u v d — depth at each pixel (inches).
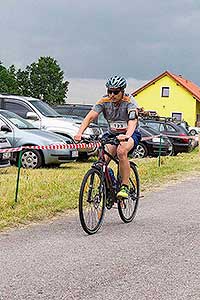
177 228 337.1
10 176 533.3
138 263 259.0
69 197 417.7
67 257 266.7
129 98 332.2
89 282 229.9
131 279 234.8
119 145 329.7
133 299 211.5
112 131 338.0
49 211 373.1
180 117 2851.9
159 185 537.3
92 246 288.8
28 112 758.5
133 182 357.1
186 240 305.9
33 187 454.0
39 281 230.1
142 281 232.5
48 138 649.0
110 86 325.7
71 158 653.3
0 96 770.8
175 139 1010.7
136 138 341.7
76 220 355.3
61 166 685.3
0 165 565.9
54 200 400.5
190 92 2822.3
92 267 251.0
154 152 892.0
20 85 4055.1
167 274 242.7
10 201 386.0
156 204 422.9
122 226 340.5
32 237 305.9
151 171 616.4
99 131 782.5
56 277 235.6
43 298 210.7
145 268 251.0
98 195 321.1
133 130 324.8
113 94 327.6
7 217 348.2
